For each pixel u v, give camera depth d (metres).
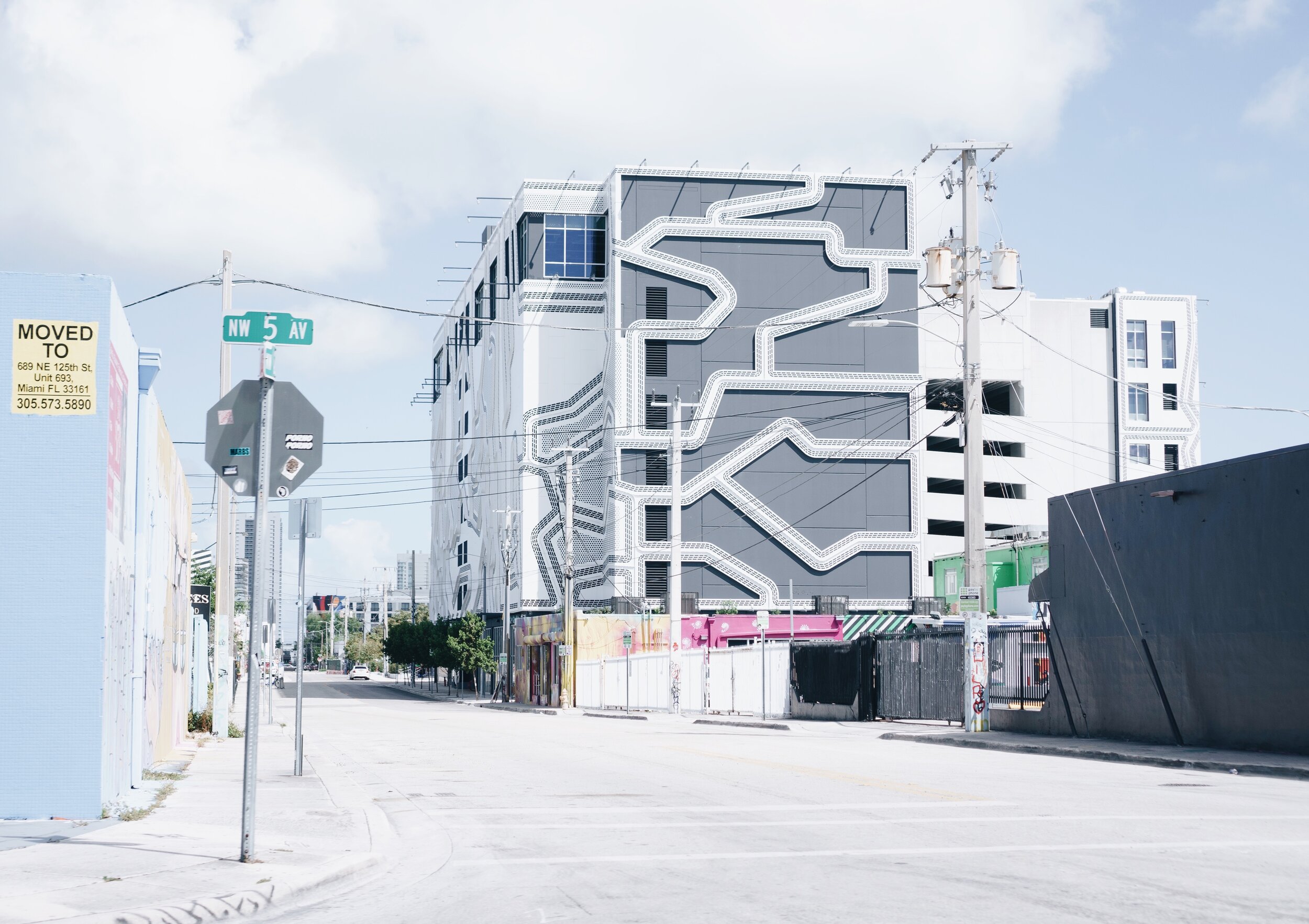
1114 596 24.62
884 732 29.25
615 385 80.31
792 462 81.88
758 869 9.49
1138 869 9.18
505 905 8.29
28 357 12.16
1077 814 12.73
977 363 29.33
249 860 9.56
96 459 12.18
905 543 82.38
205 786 16.25
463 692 99.69
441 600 121.81
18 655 11.98
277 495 10.52
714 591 80.38
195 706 33.31
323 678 152.75
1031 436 102.88
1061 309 104.88
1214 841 10.67
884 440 82.88
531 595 83.94
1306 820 12.12
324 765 20.47
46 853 9.87
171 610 22.53
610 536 80.69
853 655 36.81
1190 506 22.44
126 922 7.43
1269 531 20.45
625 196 81.81
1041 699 27.78
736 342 81.94
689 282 81.88
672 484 47.91
